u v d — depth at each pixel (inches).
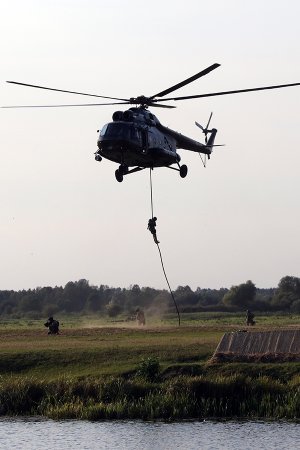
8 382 3038.9
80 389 2987.2
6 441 2632.9
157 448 2516.0
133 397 2938.0
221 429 2699.3
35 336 4067.4
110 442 2596.0
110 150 2989.7
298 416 2800.2
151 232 3129.9
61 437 2662.4
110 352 3339.1
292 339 3122.5
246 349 3144.7
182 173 3351.4
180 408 2842.0
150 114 3139.8
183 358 3228.3
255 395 2866.6
